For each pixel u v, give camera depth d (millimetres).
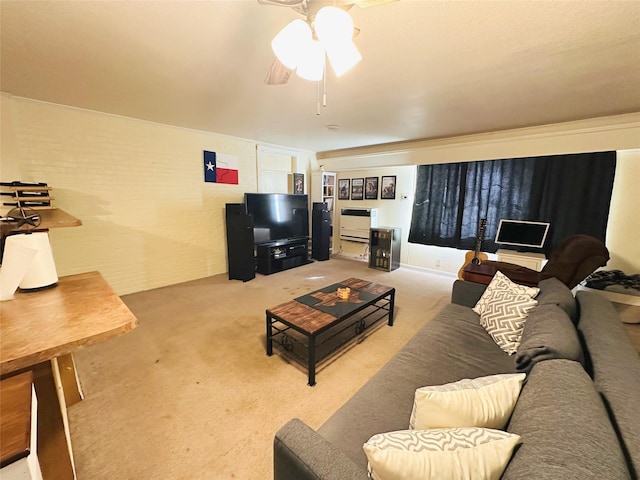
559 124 3328
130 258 3549
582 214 3326
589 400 778
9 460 529
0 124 2541
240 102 2754
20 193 2023
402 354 1597
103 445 1438
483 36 1591
